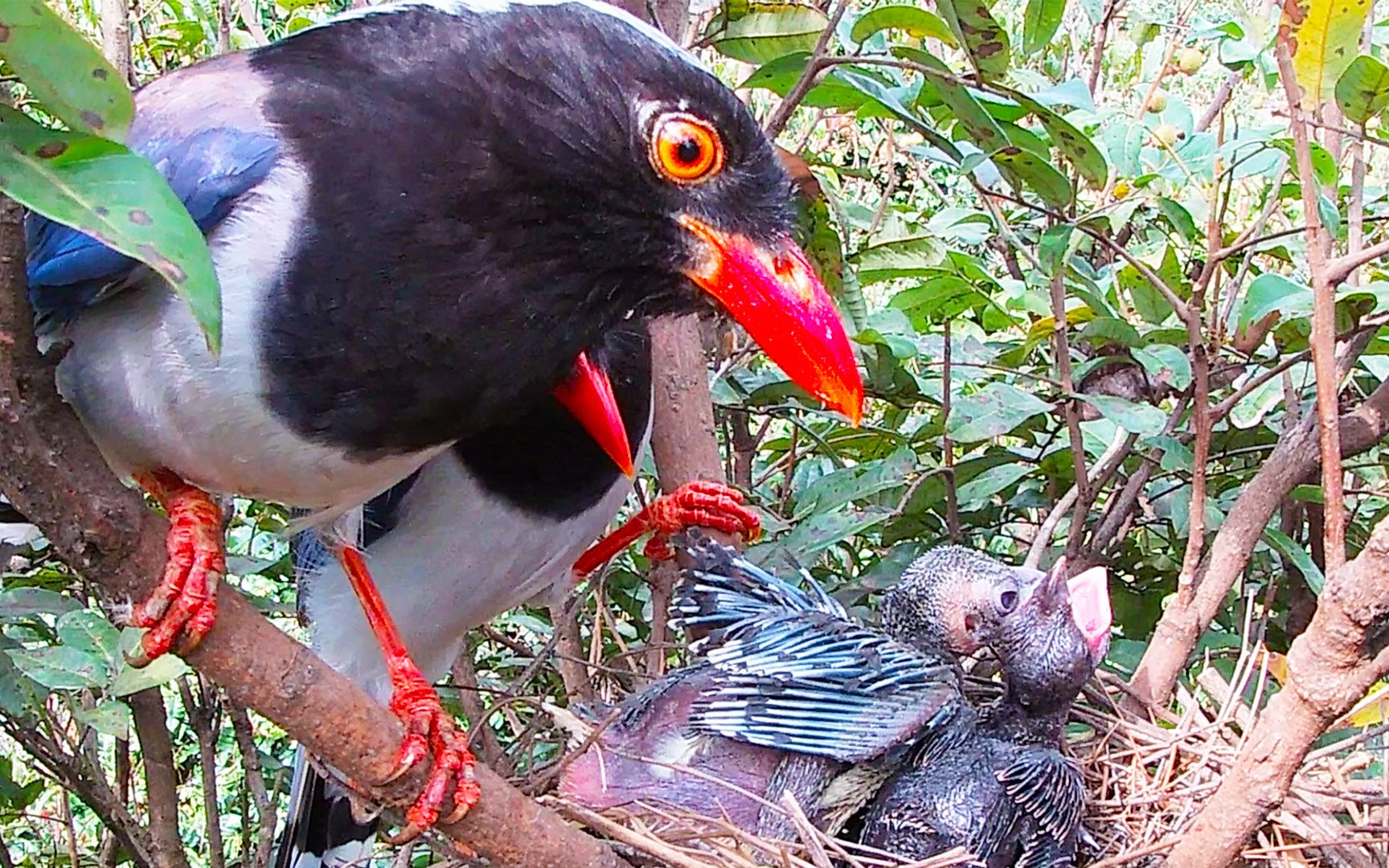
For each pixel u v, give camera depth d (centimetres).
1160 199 40
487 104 28
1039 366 45
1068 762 34
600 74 29
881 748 33
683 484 40
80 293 28
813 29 39
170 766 41
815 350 30
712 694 34
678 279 30
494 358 29
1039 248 39
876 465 41
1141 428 37
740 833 31
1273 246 41
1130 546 45
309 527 34
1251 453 42
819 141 56
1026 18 41
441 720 30
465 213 28
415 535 37
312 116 28
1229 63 40
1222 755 34
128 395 28
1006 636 35
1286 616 44
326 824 39
